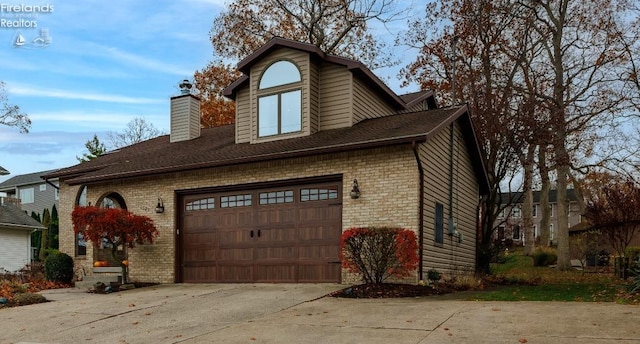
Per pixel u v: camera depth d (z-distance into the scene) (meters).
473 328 6.61
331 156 12.34
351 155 12.09
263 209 13.25
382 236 10.77
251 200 13.47
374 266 10.88
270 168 13.15
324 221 12.35
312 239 12.45
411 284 11.08
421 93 20.52
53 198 39.38
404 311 8.05
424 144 11.89
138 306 10.02
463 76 22.78
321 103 14.13
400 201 11.41
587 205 20.47
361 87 14.34
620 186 22.81
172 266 14.28
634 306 8.01
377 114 15.25
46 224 30.45
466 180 15.48
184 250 14.38
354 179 11.96
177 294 11.55
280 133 14.16
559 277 18.05
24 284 14.44
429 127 11.61
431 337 6.23
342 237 11.15
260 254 13.14
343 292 10.26
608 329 6.29
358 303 9.11
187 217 14.46
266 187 13.27
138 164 15.90
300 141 13.28
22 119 31.14
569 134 23.94
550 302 8.77
